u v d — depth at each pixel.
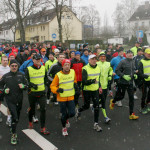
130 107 5.74
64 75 4.62
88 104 5.32
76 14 28.17
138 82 6.68
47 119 5.93
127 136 4.76
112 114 6.20
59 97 4.70
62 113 4.72
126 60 5.73
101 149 4.21
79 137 4.75
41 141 4.59
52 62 7.18
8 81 4.53
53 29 49.97
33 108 5.09
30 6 26.16
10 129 5.03
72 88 4.72
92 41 34.41
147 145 4.35
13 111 4.49
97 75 5.14
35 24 54.69
